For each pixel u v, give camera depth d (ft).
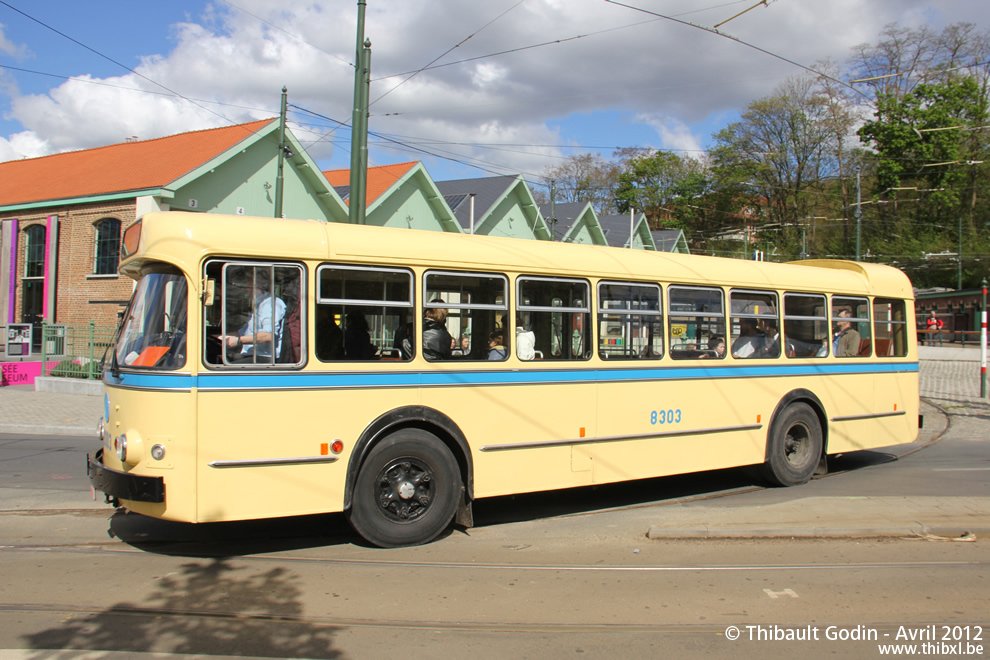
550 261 23.53
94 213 74.74
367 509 20.06
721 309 27.91
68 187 78.23
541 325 23.34
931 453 38.91
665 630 15.11
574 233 125.29
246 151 76.79
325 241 19.81
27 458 34.94
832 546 21.15
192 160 73.77
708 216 211.41
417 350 20.89
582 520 24.21
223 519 18.19
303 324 19.36
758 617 15.85
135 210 71.20
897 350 34.45
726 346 27.94
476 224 101.55
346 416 19.79
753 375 28.58
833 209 191.21
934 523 22.43
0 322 82.28
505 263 22.57
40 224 79.25
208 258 18.45
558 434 23.44
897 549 20.89
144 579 17.67
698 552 20.53
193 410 17.97
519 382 22.67
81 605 15.92
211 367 18.29
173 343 18.29
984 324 63.62
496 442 22.21
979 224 181.37
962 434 45.27
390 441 20.31
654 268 26.03
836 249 188.44
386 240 20.74
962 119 161.38
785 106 186.50
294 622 15.19
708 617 15.83
